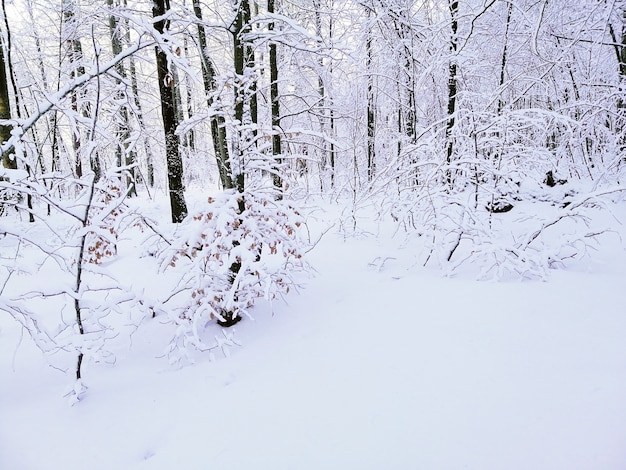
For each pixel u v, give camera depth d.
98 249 5.84
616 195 8.52
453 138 6.59
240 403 2.91
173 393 3.10
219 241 3.68
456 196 5.58
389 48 9.26
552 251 4.92
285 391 2.99
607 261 5.10
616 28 9.75
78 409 2.92
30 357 3.64
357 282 5.07
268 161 4.59
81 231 2.99
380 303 4.29
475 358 3.05
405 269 5.44
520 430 2.31
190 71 3.53
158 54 7.02
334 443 2.41
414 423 2.48
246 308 4.57
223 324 4.24
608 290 4.02
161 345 3.88
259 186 4.49
